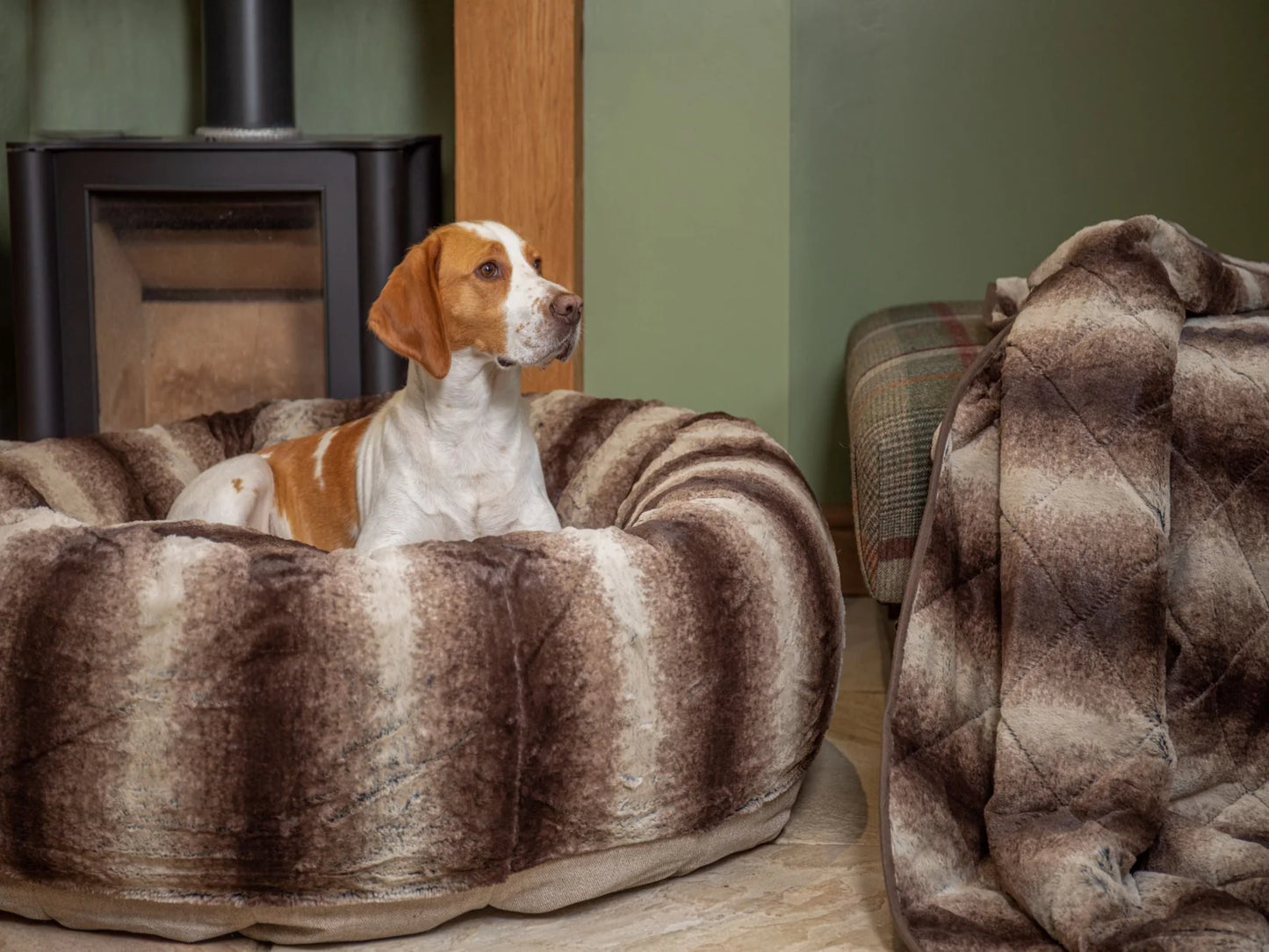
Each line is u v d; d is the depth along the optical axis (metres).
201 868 1.26
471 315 1.74
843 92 2.70
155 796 1.23
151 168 2.38
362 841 1.25
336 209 2.39
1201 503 1.46
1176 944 1.12
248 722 1.22
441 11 2.83
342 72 2.86
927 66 2.69
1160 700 1.36
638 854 1.39
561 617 1.29
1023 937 1.24
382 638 1.23
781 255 2.53
